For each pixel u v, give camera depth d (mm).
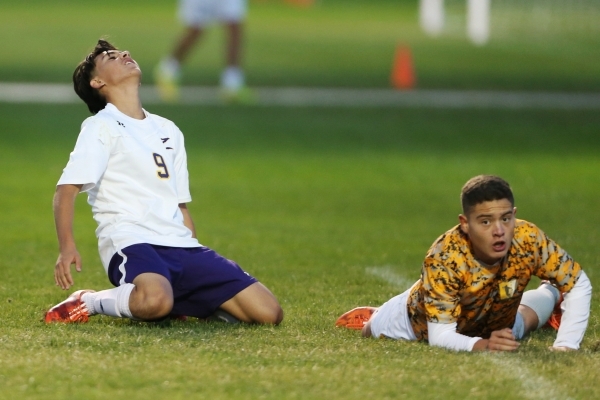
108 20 98625
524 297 17250
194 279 18062
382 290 21828
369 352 15195
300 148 49594
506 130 55562
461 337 15352
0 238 28469
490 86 70500
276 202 36312
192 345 15508
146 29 92625
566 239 28906
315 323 18141
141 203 18328
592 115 60438
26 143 48781
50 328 16906
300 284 22438
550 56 85500
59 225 17500
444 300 15438
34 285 21922
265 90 66812
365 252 27016
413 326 16391
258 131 53875
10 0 113625
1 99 59625
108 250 18156
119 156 18359
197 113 58531
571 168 44875
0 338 15836
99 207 18406
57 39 84188
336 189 39219
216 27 98125
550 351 15344
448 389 13195
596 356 15070
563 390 13258
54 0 115312
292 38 91688
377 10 120438
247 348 15336
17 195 36625
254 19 107188
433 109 61375
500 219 14805
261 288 18125
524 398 12930
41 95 61219
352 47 87000
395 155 48031
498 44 92500
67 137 50688
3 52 77000
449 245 15453
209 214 33656
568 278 15641
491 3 112438
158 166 18594
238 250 27172
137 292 17203
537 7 112312
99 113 18766
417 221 32750
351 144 50969
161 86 62938
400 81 69438
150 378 13391
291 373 13797
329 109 60688
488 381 13562
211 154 47438
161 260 17797
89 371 13688
